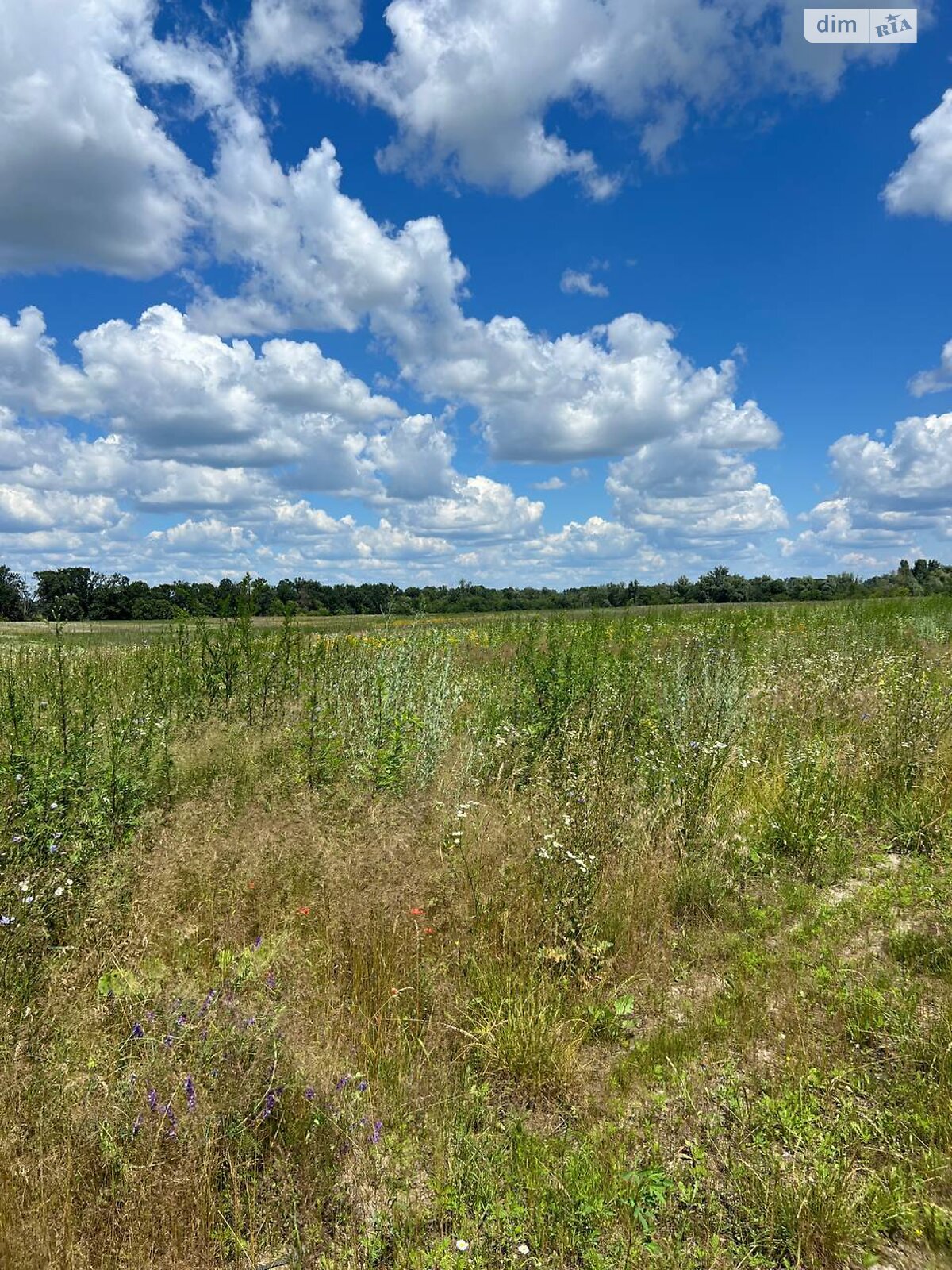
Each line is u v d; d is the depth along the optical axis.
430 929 3.86
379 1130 2.70
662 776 5.71
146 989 3.03
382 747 5.57
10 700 5.63
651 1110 2.87
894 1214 2.35
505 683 8.13
